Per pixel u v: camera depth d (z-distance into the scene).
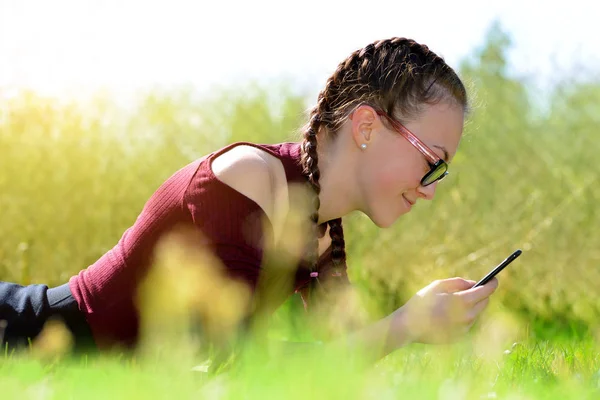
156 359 2.12
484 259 4.81
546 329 4.21
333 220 2.51
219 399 1.72
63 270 5.17
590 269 4.70
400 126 2.27
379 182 2.31
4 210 5.27
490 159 5.13
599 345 3.35
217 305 2.15
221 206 2.16
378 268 4.99
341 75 2.36
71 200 5.32
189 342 2.19
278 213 2.27
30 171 5.36
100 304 2.32
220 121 5.80
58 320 2.35
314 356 2.12
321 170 2.36
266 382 1.85
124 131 5.59
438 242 4.98
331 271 2.62
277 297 2.41
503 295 4.63
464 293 2.23
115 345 2.34
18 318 2.36
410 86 2.28
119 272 2.31
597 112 5.26
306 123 2.46
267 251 2.24
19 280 5.05
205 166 2.22
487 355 2.72
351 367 1.97
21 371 1.96
